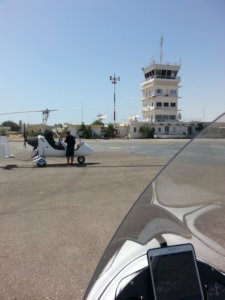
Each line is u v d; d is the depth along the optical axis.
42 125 16.91
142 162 17.33
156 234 1.95
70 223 6.24
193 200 2.10
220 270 1.92
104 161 17.95
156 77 81.44
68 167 15.25
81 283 3.83
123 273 1.84
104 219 6.49
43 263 4.42
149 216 2.02
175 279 1.75
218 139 2.10
